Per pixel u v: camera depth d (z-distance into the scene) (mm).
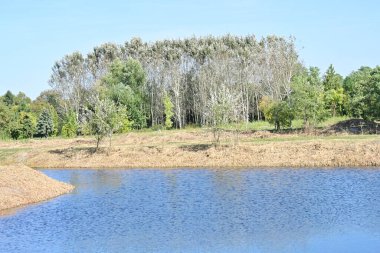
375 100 67938
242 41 128500
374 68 72062
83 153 71750
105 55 139375
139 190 44656
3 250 25984
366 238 25594
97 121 70938
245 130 77625
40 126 111562
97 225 31062
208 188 44000
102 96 107375
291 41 102062
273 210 33312
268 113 76875
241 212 33125
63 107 127875
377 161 52656
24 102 158125
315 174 48906
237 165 59219
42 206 38438
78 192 45062
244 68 108812
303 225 28828
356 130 67625
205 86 105500
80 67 131750
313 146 58719
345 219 29797
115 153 69500
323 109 71812
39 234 29297
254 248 24641
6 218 34188
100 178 54625
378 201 34688
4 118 111812
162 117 115938
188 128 101875
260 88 108688
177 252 24484
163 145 70312
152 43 135500
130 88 111125
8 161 73188
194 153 64562
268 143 63188
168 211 34594
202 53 118062
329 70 101500
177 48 124938
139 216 33312
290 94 76625
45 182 45844
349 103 79562
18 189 41500
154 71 117812
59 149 75438
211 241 26203
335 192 38719
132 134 85688
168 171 58000
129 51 136750
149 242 26531
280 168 55156
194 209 34844
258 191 41062
